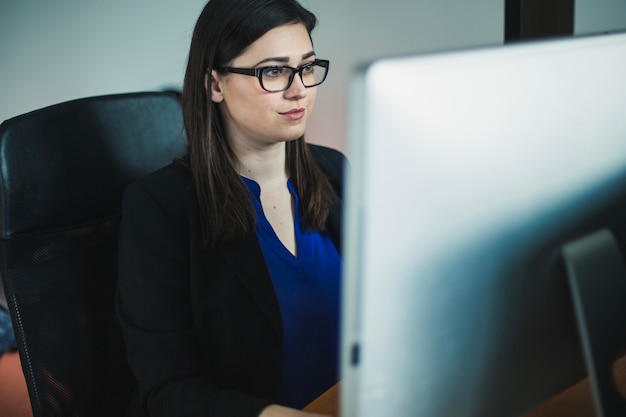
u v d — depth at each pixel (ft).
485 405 1.90
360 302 1.50
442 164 1.51
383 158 1.41
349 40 6.35
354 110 1.37
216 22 3.16
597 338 2.01
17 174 3.30
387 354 1.58
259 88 3.14
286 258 3.54
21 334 3.37
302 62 3.16
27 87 6.97
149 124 3.97
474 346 1.78
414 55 1.43
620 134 1.97
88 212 3.62
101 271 3.67
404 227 1.49
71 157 3.53
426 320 1.62
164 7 6.48
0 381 5.63
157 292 3.28
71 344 3.52
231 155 3.49
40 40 6.79
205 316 3.31
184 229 3.38
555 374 2.08
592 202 1.94
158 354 3.21
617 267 2.05
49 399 3.46
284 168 3.71
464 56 1.51
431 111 1.46
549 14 4.47
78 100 3.66
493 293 1.75
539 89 1.69
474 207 1.61
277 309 3.34
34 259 3.40
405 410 1.69
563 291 1.95
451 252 1.60
